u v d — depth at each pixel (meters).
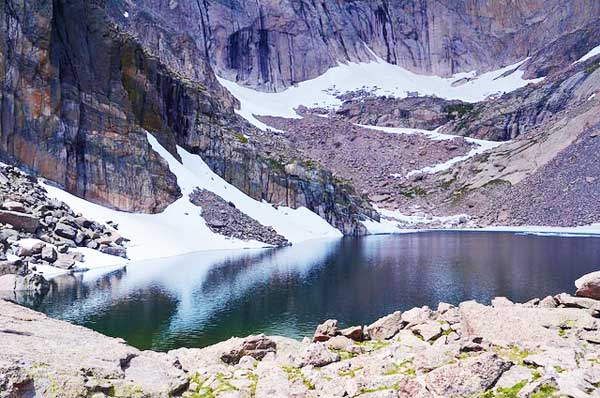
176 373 13.11
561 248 71.00
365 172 175.75
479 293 37.72
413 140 198.50
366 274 48.59
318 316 31.16
